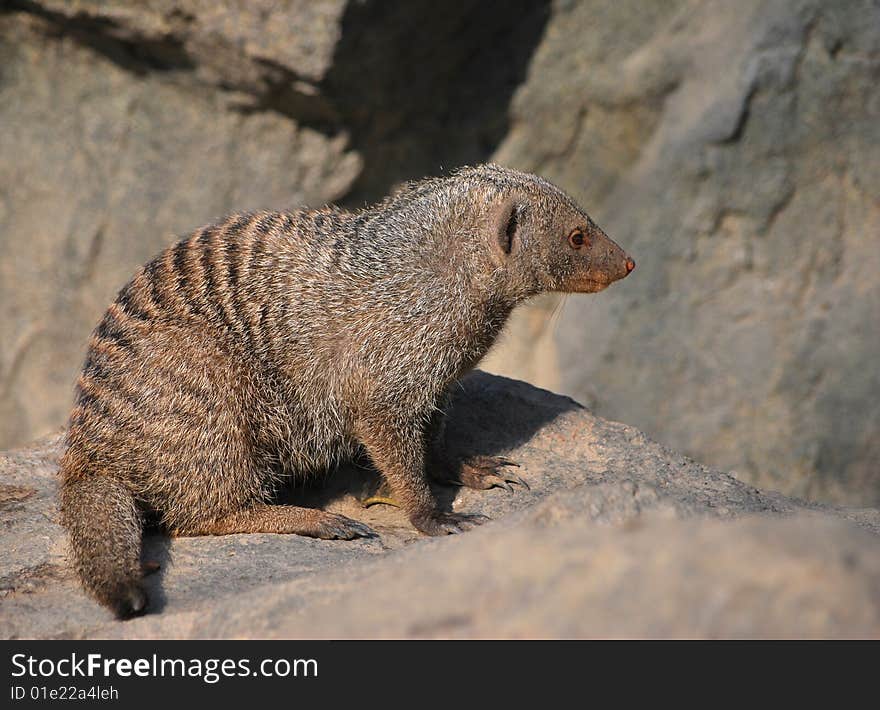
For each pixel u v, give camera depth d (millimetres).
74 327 19469
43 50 19219
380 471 9828
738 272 18266
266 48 17672
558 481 10094
